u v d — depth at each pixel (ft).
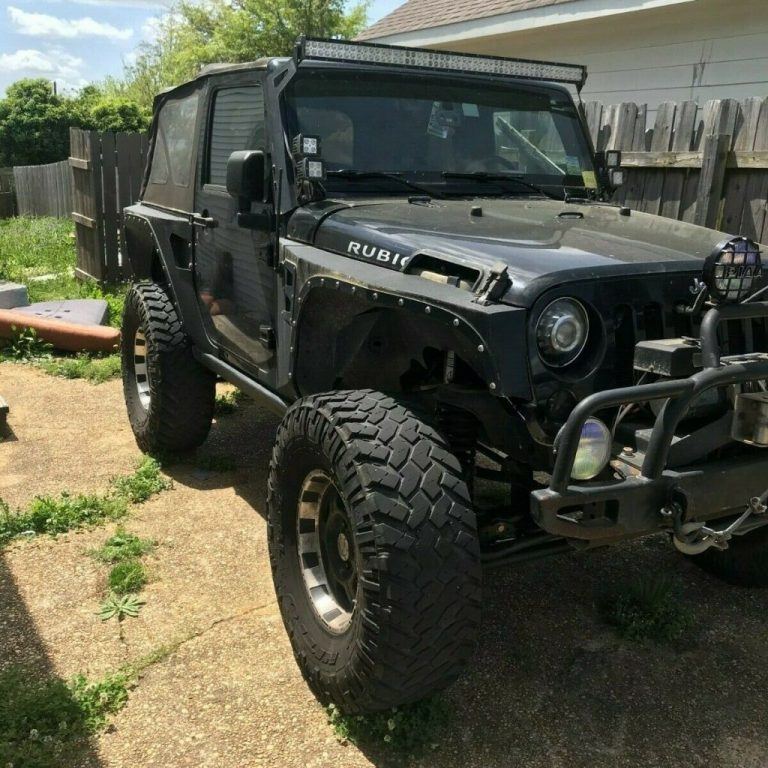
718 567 11.37
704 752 8.17
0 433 16.71
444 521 7.43
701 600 11.09
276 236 10.99
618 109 20.08
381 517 7.39
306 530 9.20
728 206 17.76
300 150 10.56
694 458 7.61
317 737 8.26
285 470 9.12
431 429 8.03
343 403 8.37
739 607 10.93
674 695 9.06
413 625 7.34
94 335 22.70
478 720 8.58
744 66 26.27
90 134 29.68
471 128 12.31
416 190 11.43
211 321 13.53
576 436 6.86
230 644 9.77
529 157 12.87
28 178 59.41
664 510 7.29
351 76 11.52
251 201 11.41
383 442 7.79
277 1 89.04
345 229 9.77
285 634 9.99
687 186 18.51
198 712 8.59
